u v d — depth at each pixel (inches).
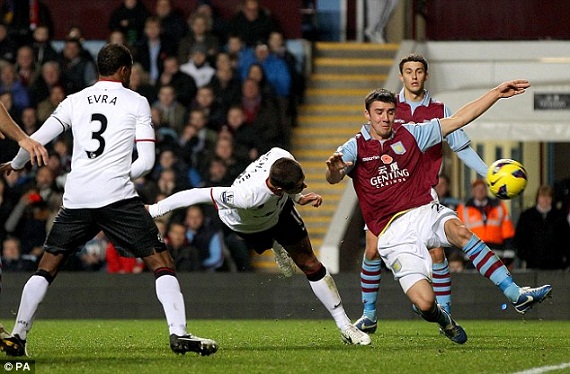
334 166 1147.9
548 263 2252.7
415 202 1190.9
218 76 2536.9
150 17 2736.2
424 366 981.2
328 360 1033.5
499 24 2800.2
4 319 2122.3
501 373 932.0
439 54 2785.4
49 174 2266.2
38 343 1307.8
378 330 1637.6
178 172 2370.8
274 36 2632.9
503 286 1154.0
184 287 2153.1
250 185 1106.1
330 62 2824.8
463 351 1141.7
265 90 2529.5
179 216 2299.5
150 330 1657.2
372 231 1208.2
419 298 1150.3
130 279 2169.0
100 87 1062.4
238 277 2156.7
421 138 1193.4
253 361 1020.5
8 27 2763.3
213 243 2236.7
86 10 2891.2
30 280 1054.4
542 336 1487.5
